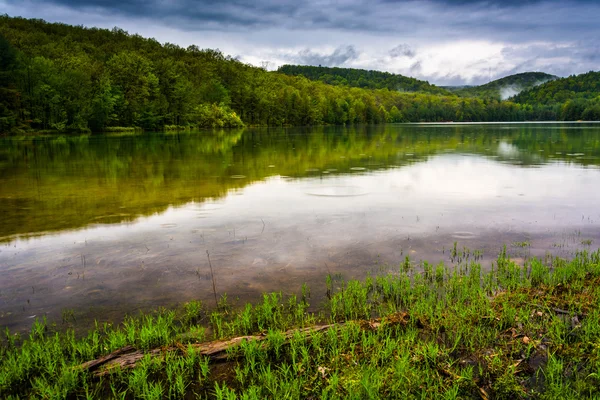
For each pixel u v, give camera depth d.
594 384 3.20
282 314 4.39
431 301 4.59
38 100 53.22
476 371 3.43
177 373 3.36
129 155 22.20
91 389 3.22
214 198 10.32
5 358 3.61
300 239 6.97
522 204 9.52
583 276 5.13
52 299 4.77
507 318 4.16
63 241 6.87
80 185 12.28
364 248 6.53
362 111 126.69
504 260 5.84
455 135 44.72
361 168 16.11
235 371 3.42
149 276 5.42
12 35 96.62
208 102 85.94
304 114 106.38
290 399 3.03
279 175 14.23
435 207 9.27
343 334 3.78
